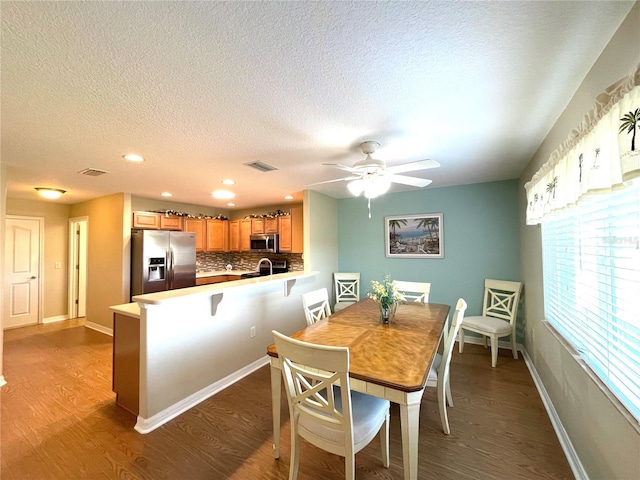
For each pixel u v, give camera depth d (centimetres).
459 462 180
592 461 153
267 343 342
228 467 177
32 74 137
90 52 122
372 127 205
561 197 172
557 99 169
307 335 210
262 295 336
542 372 260
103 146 235
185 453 189
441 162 296
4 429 214
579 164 142
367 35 115
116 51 122
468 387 274
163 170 310
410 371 153
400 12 104
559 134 191
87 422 223
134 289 436
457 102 171
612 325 133
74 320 530
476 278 399
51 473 172
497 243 386
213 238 578
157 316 226
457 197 412
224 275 574
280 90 156
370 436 152
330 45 121
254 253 621
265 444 198
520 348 363
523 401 249
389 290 246
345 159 277
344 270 496
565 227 200
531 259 301
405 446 142
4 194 287
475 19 108
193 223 545
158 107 172
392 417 231
